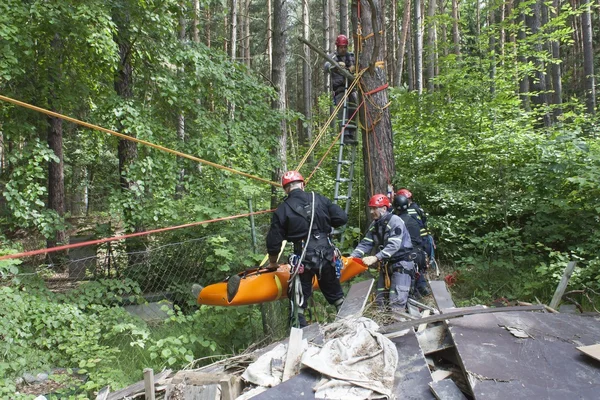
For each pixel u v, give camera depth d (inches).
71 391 187.0
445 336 140.2
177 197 356.8
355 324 144.9
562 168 282.0
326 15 777.6
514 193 316.2
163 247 255.1
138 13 300.8
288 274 183.9
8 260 216.1
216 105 347.3
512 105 417.7
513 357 121.4
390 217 195.2
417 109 426.3
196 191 289.7
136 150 360.5
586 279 238.1
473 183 340.8
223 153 303.3
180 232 277.7
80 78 318.3
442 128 391.5
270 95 348.8
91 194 557.9
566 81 798.5
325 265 174.2
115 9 301.0
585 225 273.0
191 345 212.7
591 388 108.7
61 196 420.2
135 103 302.4
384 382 115.7
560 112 593.0
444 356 136.4
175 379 132.0
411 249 202.7
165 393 128.4
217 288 180.5
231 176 301.3
